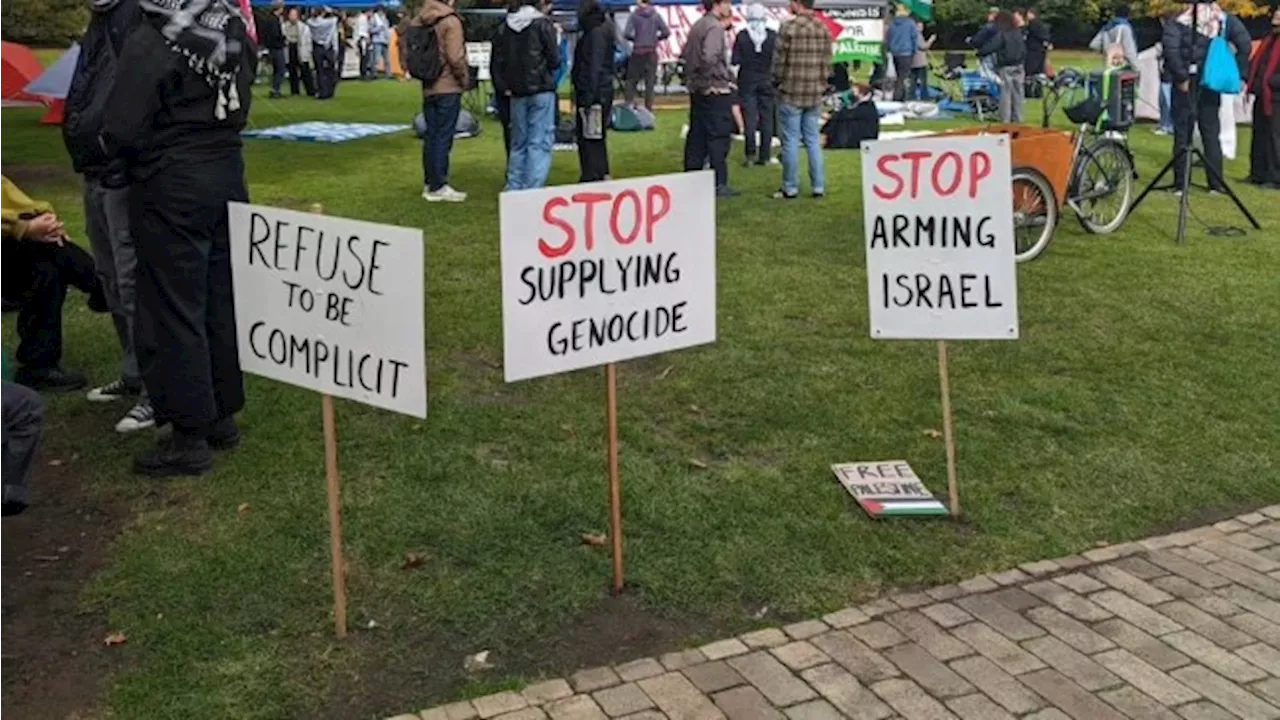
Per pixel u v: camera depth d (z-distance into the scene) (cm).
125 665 331
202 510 424
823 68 1028
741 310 681
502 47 969
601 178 1063
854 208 1006
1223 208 1041
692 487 446
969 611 363
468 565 387
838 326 654
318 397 537
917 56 2111
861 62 2233
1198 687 321
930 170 404
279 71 2266
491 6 2462
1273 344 630
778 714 309
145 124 401
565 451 477
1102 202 923
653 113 1838
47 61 2616
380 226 307
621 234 347
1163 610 363
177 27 402
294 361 336
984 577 385
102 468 460
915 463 473
